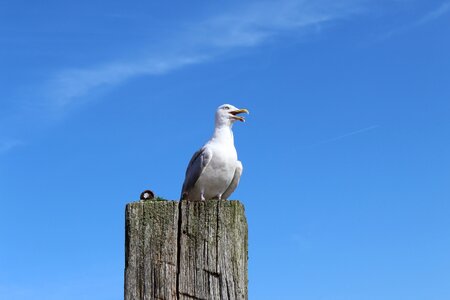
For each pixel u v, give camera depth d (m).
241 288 5.32
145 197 5.99
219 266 5.35
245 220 5.56
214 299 5.31
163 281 5.36
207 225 5.42
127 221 5.51
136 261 5.43
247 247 5.56
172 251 5.41
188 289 5.34
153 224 5.46
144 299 5.35
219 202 5.45
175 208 5.47
